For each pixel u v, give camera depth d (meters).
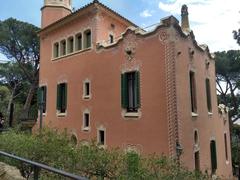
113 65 17.62
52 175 7.98
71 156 9.13
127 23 22.62
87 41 20.47
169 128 13.91
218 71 38.69
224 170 21.16
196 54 17.64
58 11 25.50
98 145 10.46
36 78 40.03
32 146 9.41
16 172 9.11
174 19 14.80
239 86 38.75
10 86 44.12
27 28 38.34
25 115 36.91
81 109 19.73
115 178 8.38
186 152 14.41
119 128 16.58
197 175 9.60
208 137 18.27
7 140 10.62
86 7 19.91
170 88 14.16
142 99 15.49
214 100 20.55
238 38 21.55
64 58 22.11
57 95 22.27
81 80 20.08
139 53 16.03
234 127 37.91
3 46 38.56
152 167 8.91
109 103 17.50
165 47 14.65
